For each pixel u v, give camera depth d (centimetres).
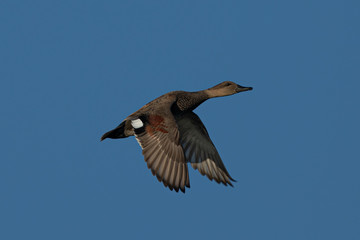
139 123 1245
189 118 1473
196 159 1476
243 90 1531
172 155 1180
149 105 1348
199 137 1489
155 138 1214
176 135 1201
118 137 1352
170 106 1316
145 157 1197
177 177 1162
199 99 1480
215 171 1459
